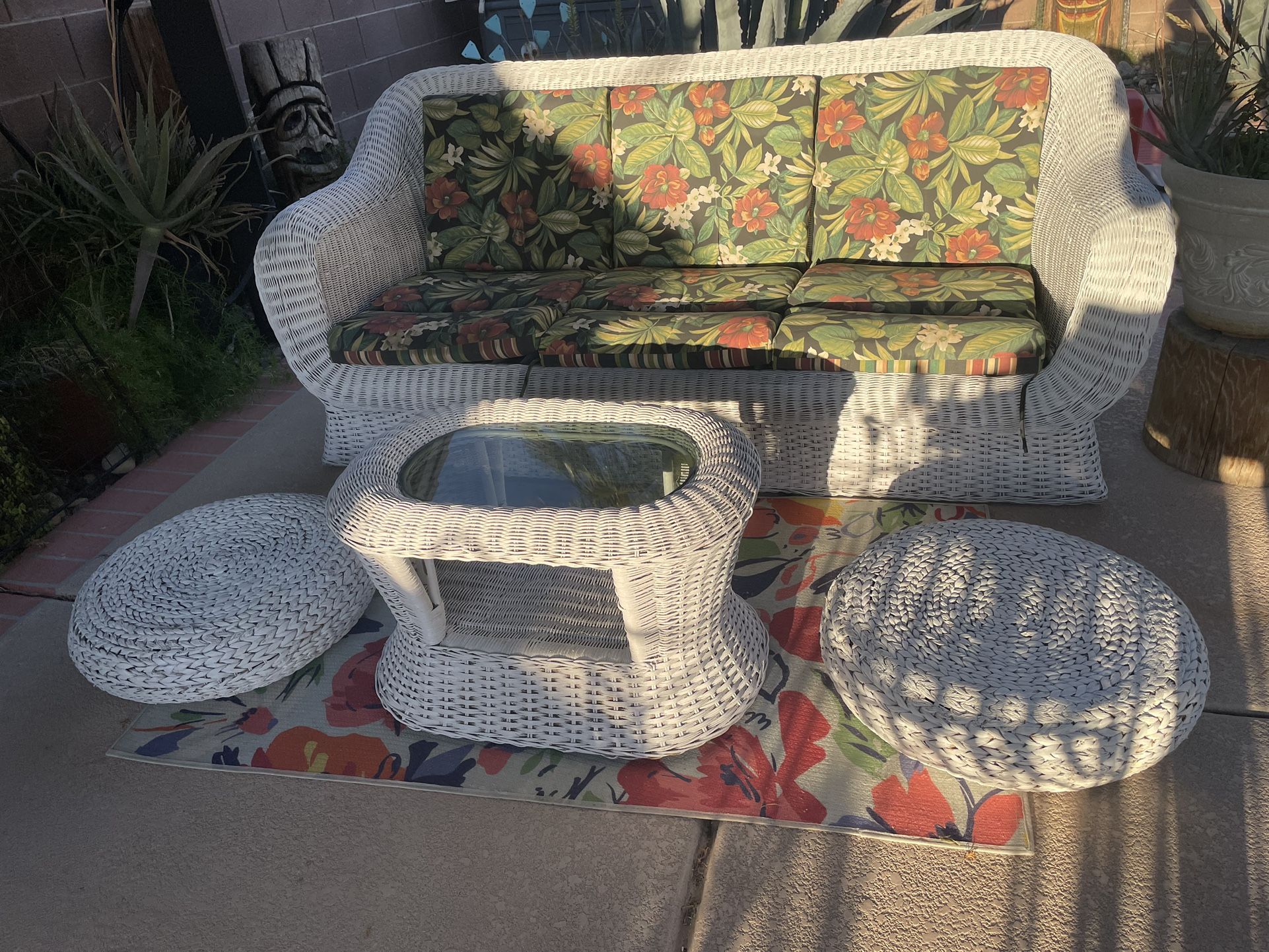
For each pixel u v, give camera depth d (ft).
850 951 4.86
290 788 6.12
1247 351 7.75
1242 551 7.43
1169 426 8.51
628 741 6.01
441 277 9.78
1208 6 9.62
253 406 11.54
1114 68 8.48
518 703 6.17
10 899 5.56
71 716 6.89
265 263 8.48
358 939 5.15
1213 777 5.61
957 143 8.75
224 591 6.89
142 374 10.77
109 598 6.98
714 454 6.02
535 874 5.42
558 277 9.59
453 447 6.49
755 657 6.51
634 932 5.06
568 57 15.42
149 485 9.98
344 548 7.27
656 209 9.61
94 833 5.93
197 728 6.65
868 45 9.36
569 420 6.68
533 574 7.02
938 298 8.09
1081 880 5.09
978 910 4.99
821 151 9.20
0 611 8.15
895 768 5.87
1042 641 5.65
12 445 9.23
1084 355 7.20
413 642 6.40
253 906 5.38
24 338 10.30
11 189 10.57
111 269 11.07
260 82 12.40
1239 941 4.73
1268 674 6.29
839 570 7.69
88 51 12.00
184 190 10.91
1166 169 7.82
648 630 5.78
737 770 5.95
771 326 7.93
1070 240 7.76
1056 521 8.00
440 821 5.80
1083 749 5.11
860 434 8.25
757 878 5.27
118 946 5.23
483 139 9.81
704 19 13.48
